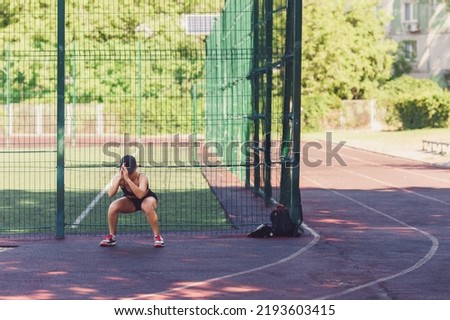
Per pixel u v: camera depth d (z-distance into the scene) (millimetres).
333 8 86938
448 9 106188
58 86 21719
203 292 15211
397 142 69312
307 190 35312
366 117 88500
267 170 27453
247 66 33375
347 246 20281
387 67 92688
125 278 16469
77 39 56156
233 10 38531
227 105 42438
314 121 88000
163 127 56219
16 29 49688
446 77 106938
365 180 40125
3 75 53969
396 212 27531
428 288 15453
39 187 35844
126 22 55031
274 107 26938
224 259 18547
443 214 27000
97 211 27703
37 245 20562
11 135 63375
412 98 85875
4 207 29047
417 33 107312
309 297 14758
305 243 20750
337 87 88188
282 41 24719
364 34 89688
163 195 32250
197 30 52250
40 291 15289
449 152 56562
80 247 20266
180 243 20828
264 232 21688
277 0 25641
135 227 23609
